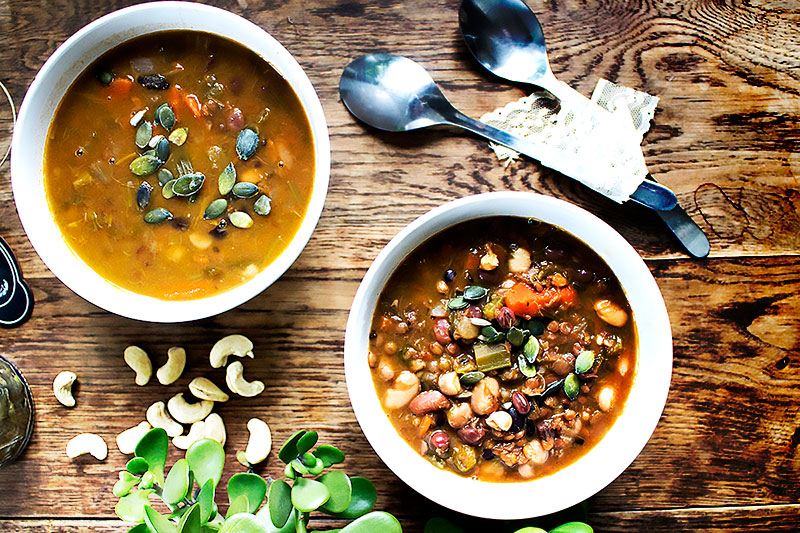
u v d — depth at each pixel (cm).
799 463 56
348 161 56
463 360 53
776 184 56
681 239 56
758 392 56
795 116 56
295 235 52
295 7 55
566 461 53
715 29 56
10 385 56
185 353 56
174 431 56
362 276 56
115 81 52
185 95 53
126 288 53
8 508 57
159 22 51
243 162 53
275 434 56
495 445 53
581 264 53
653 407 51
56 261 52
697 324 56
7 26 55
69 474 57
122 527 56
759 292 56
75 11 55
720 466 57
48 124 52
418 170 56
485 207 51
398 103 55
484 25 55
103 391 57
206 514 45
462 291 53
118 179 53
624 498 57
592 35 56
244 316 56
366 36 56
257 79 52
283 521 46
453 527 53
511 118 56
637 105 56
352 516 50
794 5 56
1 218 56
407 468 52
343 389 56
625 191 54
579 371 53
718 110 56
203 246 53
